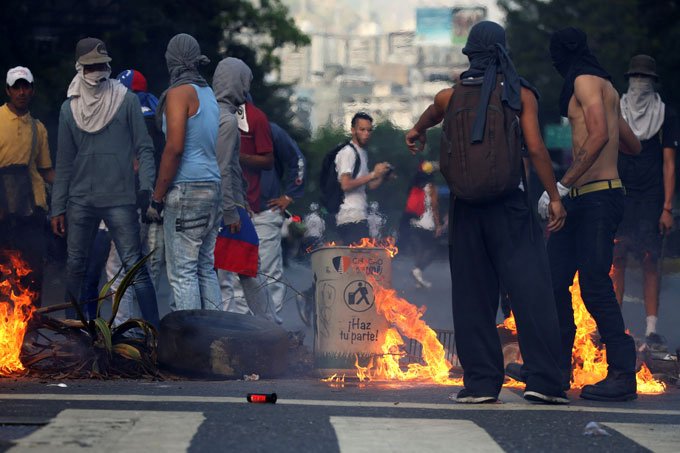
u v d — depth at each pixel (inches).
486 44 573.3
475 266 577.3
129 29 2474.2
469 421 498.0
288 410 516.1
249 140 874.8
